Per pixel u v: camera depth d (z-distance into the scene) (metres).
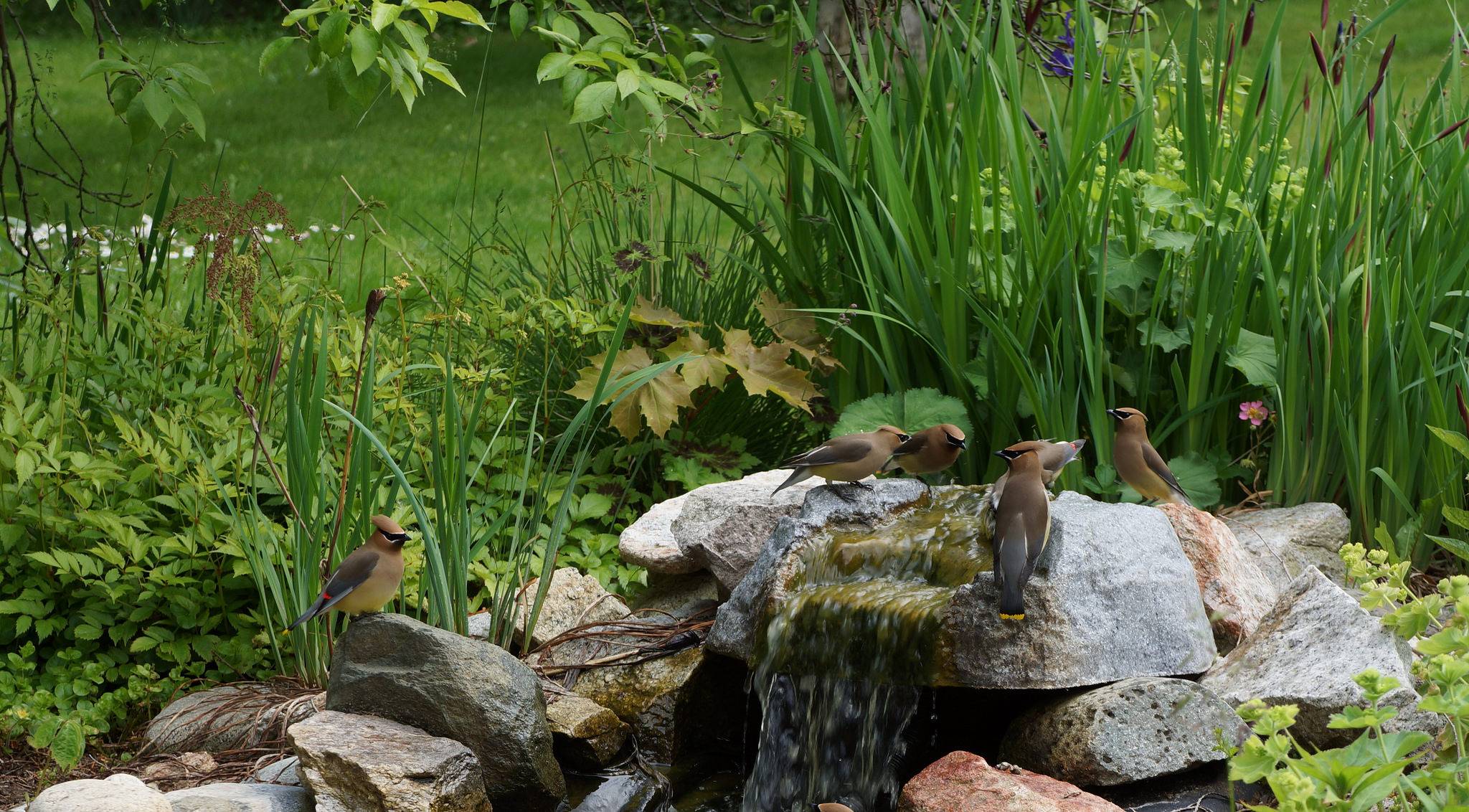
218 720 4.44
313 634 4.63
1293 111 6.09
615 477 5.95
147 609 4.83
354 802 3.73
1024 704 4.08
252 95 16.97
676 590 5.29
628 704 4.61
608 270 6.56
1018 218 5.43
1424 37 14.05
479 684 4.05
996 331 5.23
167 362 5.64
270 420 5.29
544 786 4.09
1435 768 2.79
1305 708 3.73
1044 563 4.00
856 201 5.64
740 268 6.52
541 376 6.33
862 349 6.00
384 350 5.67
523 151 14.03
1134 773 3.69
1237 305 5.27
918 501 4.58
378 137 14.80
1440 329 5.15
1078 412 5.60
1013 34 6.28
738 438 6.23
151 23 15.63
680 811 4.32
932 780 3.73
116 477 4.78
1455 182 5.23
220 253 5.24
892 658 4.06
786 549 4.53
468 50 19.00
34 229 7.48
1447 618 4.39
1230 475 5.48
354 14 5.02
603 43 5.68
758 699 4.44
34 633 4.93
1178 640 4.07
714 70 6.30
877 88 5.90
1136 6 6.76
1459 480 5.05
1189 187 5.71
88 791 3.59
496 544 5.38
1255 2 6.05
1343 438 5.20
